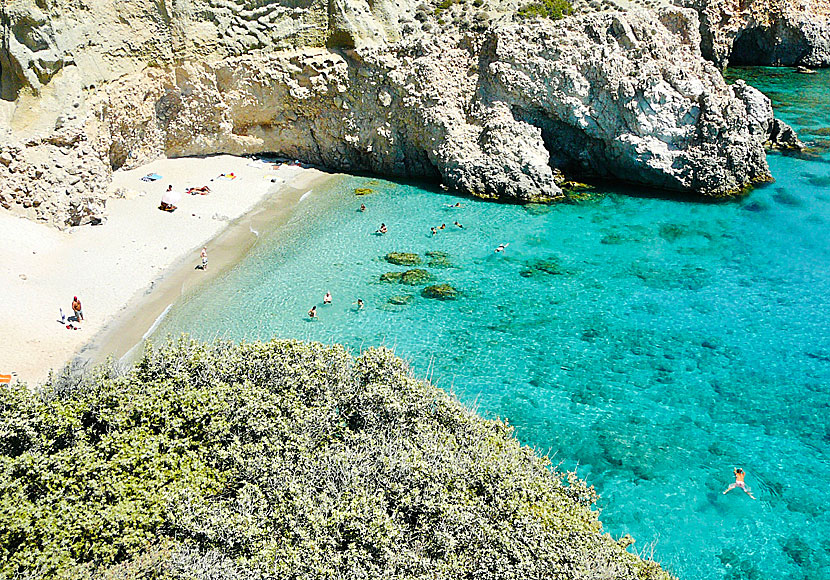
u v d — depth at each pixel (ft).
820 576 82.23
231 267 146.72
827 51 317.22
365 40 188.03
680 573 82.84
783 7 314.14
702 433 105.09
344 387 91.71
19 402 81.97
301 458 78.69
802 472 97.96
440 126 184.03
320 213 172.76
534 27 184.85
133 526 69.77
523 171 182.50
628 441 103.35
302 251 154.71
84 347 117.19
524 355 122.21
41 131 149.59
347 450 80.74
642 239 162.50
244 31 183.73
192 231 159.12
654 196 184.85
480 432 87.56
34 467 72.49
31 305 124.57
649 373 118.11
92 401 84.12
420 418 89.04
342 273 146.61
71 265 139.23
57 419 80.23
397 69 185.37
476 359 120.67
